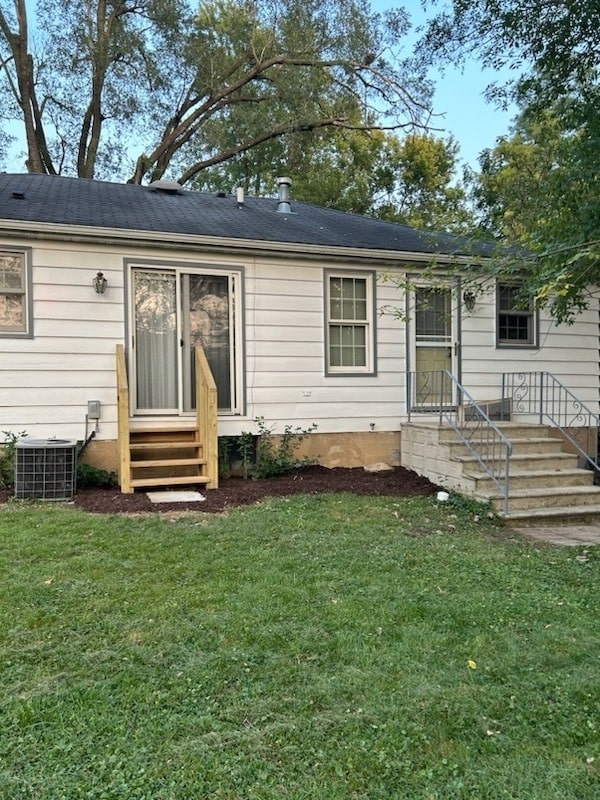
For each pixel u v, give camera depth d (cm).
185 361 777
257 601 348
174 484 680
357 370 855
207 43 1956
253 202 1086
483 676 272
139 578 383
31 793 192
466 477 689
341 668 277
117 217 779
